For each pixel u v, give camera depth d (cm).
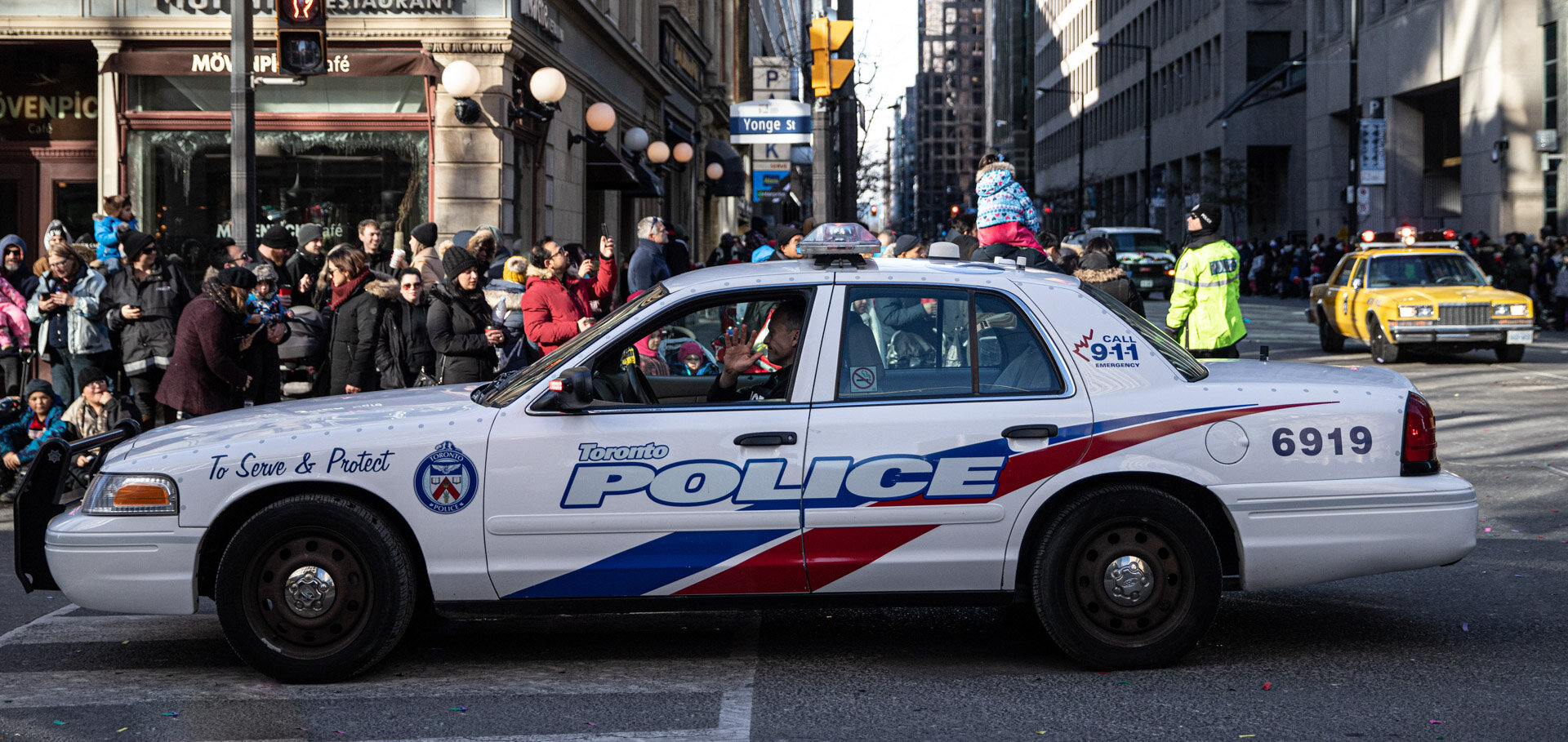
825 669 562
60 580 543
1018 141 12756
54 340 1051
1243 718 489
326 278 1104
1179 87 7238
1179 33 7181
